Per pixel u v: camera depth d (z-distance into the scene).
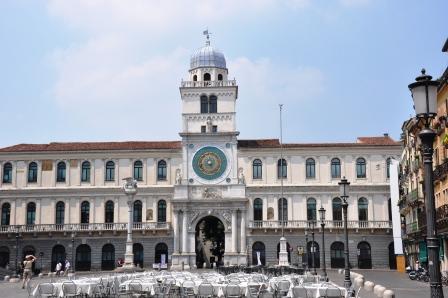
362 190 83.31
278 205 83.50
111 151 85.12
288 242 82.44
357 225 82.31
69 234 83.06
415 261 69.06
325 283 31.20
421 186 62.03
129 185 65.44
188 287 35.19
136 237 83.00
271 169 84.25
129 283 35.38
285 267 57.16
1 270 72.31
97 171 85.12
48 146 87.62
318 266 82.00
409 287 45.91
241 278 37.12
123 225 83.00
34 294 32.12
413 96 17.17
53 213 84.06
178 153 85.06
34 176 85.25
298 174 84.25
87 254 83.44
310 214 83.50
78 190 84.19
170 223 83.06
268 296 37.53
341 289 29.25
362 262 82.12
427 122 17.03
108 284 37.78
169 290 37.31
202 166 83.50
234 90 86.31
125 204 84.12
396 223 75.88
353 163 84.19
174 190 82.88
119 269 63.31
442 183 52.25
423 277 52.81
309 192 83.69
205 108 86.44
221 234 90.12
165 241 83.00
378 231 82.25
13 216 84.12
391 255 82.06
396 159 83.62
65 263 82.62
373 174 83.75
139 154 85.25
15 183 84.94
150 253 82.75
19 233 82.75
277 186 83.44
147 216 83.75
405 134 72.12
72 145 87.88
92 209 84.06
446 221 47.81
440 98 51.12
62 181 85.00
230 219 82.00
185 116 85.88
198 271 72.94
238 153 84.50
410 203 66.00
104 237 83.25
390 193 81.56
